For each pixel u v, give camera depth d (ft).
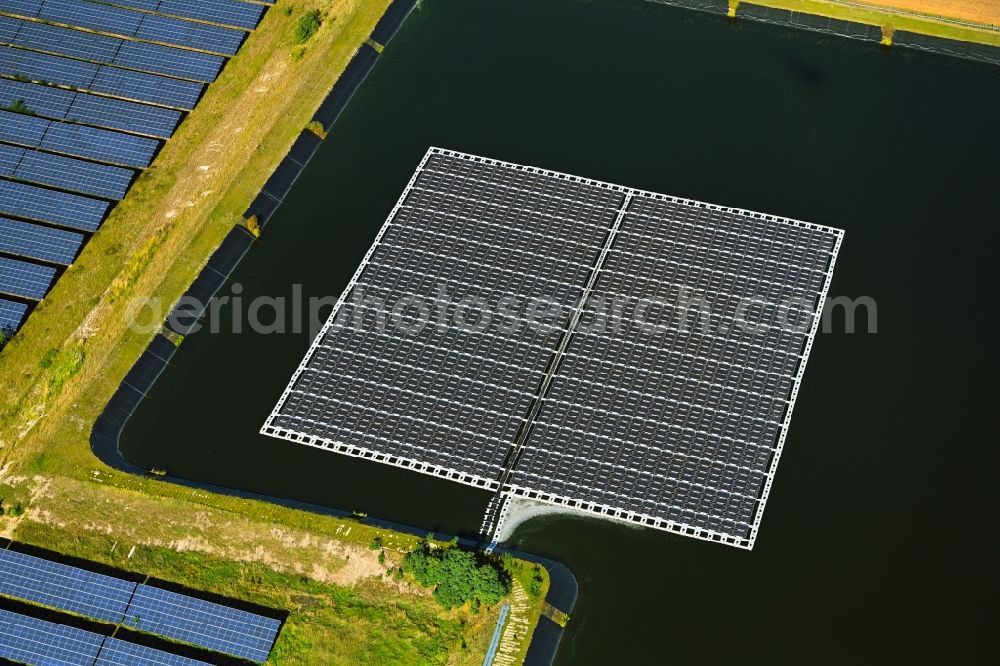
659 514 411.95
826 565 407.44
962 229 480.23
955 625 395.75
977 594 400.67
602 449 424.87
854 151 504.84
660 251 471.62
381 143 517.96
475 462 425.28
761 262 467.11
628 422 429.38
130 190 513.86
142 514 428.56
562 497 416.87
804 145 508.12
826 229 476.54
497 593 395.96
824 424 433.48
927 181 494.59
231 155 512.63
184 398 455.22
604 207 485.56
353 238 490.08
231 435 444.96
